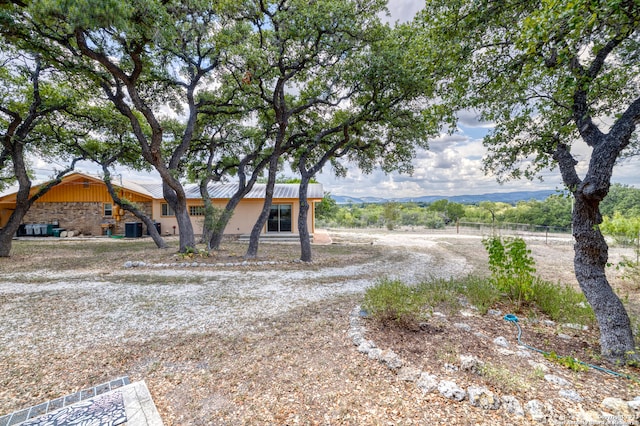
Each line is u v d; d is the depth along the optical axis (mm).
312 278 7172
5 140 9312
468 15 3584
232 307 4949
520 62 3473
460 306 4625
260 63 7410
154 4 5242
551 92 3816
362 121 9008
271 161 9781
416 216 27625
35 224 16453
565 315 4176
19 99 9586
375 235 19344
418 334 3527
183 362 3115
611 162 3027
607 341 3047
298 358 3115
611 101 3711
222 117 11336
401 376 2654
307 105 9164
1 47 7582
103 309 4852
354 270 8203
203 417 2248
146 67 7277
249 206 16266
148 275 7402
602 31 2514
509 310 4480
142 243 13695
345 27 7395
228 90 9945
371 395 2432
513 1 3361
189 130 9812
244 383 2689
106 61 6270
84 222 17062
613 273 7613
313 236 16141
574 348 3229
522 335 3561
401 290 4270
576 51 2701
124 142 11875
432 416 2146
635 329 3670
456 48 4004
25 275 7312
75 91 9570
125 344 3555
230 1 6949
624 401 2207
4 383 2742
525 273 4754
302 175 9852
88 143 11805
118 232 17078
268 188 9820
